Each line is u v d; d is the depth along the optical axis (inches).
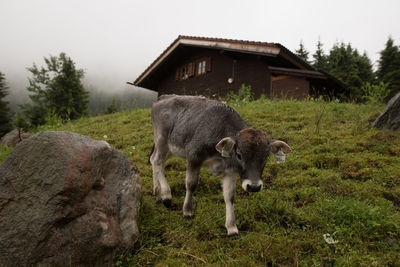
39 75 1354.6
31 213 93.6
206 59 650.2
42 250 90.7
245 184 122.8
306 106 354.0
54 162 98.1
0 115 1337.4
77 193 99.4
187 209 149.6
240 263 109.9
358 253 113.4
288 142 246.5
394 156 201.9
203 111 154.3
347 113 309.3
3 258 89.4
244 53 571.8
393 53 1278.3
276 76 518.0
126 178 125.4
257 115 327.9
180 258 116.0
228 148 128.6
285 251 116.5
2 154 269.0
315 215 139.3
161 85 800.3
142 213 141.9
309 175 187.3
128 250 116.7
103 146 118.4
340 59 1302.9
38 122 856.3
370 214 129.8
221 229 138.9
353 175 182.2
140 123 377.4
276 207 145.9
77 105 1378.0
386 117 249.6
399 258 109.4
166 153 185.5
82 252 98.1
